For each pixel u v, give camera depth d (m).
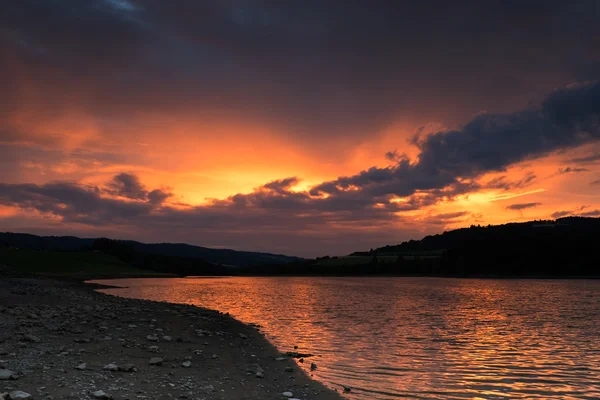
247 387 12.75
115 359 14.41
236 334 23.47
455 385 14.54
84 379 11.51
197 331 22.69
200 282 123.00
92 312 26.66
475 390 14.00
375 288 92.94
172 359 15.44
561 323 32.62
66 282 71.00
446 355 19.61
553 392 13.95
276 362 17.02
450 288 93.44
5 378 10.95
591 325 31.38
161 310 31.39
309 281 142.88
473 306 47.75
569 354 20.20
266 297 60.81
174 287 87.06
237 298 57.78
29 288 38.00
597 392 14.00
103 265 151.50
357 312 39.56
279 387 13.25
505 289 89.12
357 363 17.52
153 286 88.31
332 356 18.81
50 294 35.53
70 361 13.58
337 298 59.56
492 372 16.48
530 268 176.38
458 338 24.67
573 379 15.56
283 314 37.16
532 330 28.59
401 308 44.34
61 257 147.75
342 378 15.04
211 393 11.64
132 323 23.41
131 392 10.84
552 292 77.25
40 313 23.69
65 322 21.45
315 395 12.72
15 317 21.45
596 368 17.31
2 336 16.59
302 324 30.00
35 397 9.66
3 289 34.31
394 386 14.22
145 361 14.64
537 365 17.75
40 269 118.62
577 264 168.50
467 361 18.36
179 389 11.64
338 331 26.72
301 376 14.97
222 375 13.88
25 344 15.34
